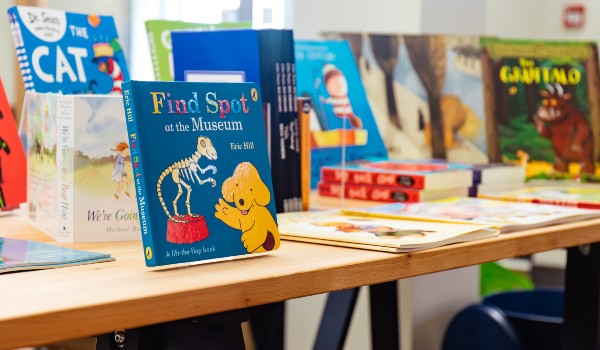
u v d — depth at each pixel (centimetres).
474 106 218
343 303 171
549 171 220
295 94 156
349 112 202
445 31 249
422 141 213
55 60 145
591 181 223
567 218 155
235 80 150
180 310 87
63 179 120
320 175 196
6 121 132
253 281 94
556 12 371
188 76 148
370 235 124
